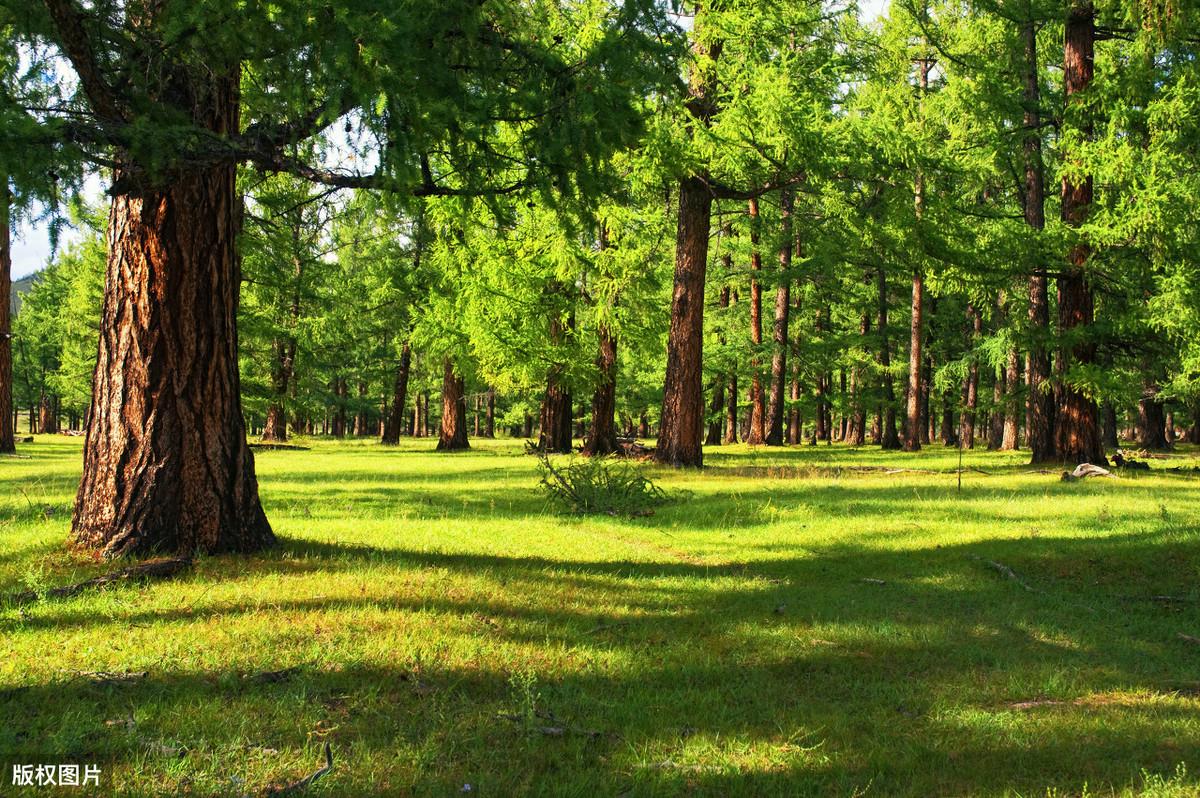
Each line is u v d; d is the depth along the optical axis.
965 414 29.22
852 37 19.52
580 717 3.56
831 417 51.41
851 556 8.01
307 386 38.16
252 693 3.69
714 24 16.48
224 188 6.73
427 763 2.99
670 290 27.80
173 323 6.46
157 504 6.41
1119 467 17.47
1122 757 3.23
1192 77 15.77
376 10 4.63
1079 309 17.58
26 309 57.69
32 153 4.41
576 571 7.01
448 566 6.87
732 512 10.95
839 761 3.14
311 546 7.33
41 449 27.19
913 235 17.47
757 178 17.77
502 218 6.39
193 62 5.51
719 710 3.69
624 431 63.09
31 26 4.62
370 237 31.91
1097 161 16.20
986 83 18.98
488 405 60.62
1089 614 5.75
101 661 4.10
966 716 3.65
